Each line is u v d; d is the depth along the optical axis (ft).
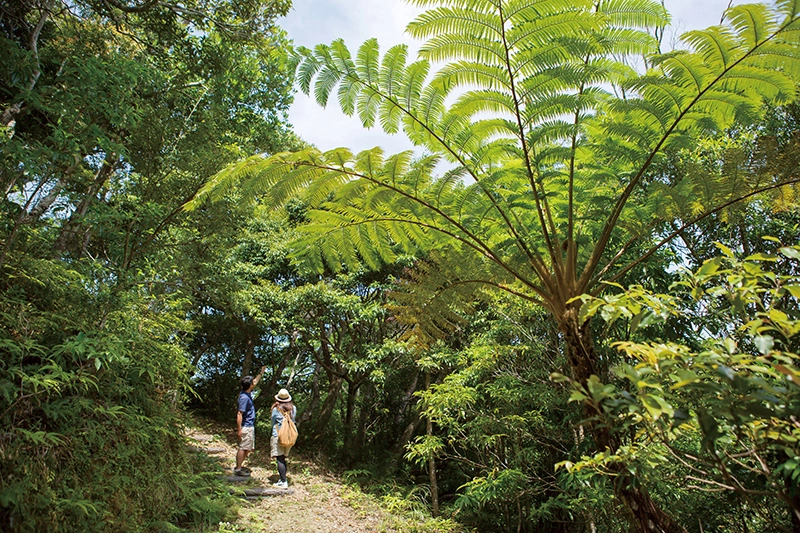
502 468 17.81
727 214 8.87
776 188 8.21
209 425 29.60
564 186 9.90
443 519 20.45
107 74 10.73
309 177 8.82
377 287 27.14
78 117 10.29
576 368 7.68
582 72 7.90
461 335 22.25
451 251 9.71
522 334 17.56
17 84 10.25
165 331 16.05
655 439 7.53
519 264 9.05
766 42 6.76
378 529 17.39
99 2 18.94
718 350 4.04
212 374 36.24
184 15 21.24
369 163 8.54
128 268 14.29
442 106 8.85
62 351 9.18
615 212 8.50
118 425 11.86
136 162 14.85
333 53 8.50
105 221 12.45
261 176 8.74
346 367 26.68
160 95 16.29
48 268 10.90
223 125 19.57
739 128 13.78
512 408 17.07
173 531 11.68
